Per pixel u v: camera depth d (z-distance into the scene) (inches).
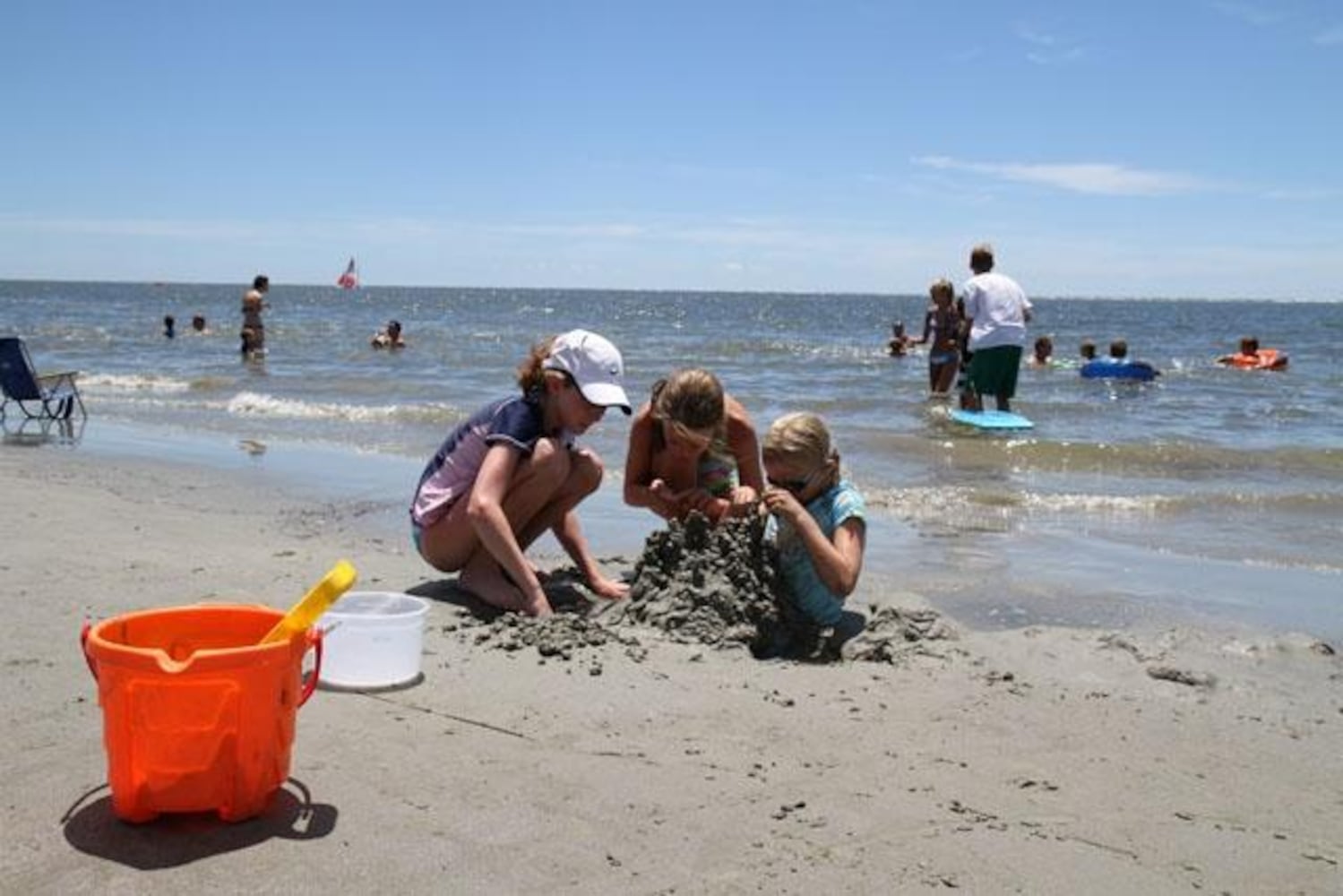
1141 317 2987.2
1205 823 112.7
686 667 152.6
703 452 189.3
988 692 149.1
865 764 122.5
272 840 98.3
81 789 106.3
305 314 2094.0
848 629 171.2
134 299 3053.6
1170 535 271.9
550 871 95.4
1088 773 123.6
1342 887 100.5
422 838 100.0
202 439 406.3
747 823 106.4
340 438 412.5
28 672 137.2
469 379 660.7
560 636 158.2
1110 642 173.8
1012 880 98.7
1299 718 145.6
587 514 277.4
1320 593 218.1
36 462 338.6
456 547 184.9
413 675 142.3
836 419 488.1
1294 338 1648.6
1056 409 559.2
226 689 97.5
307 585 185.9
